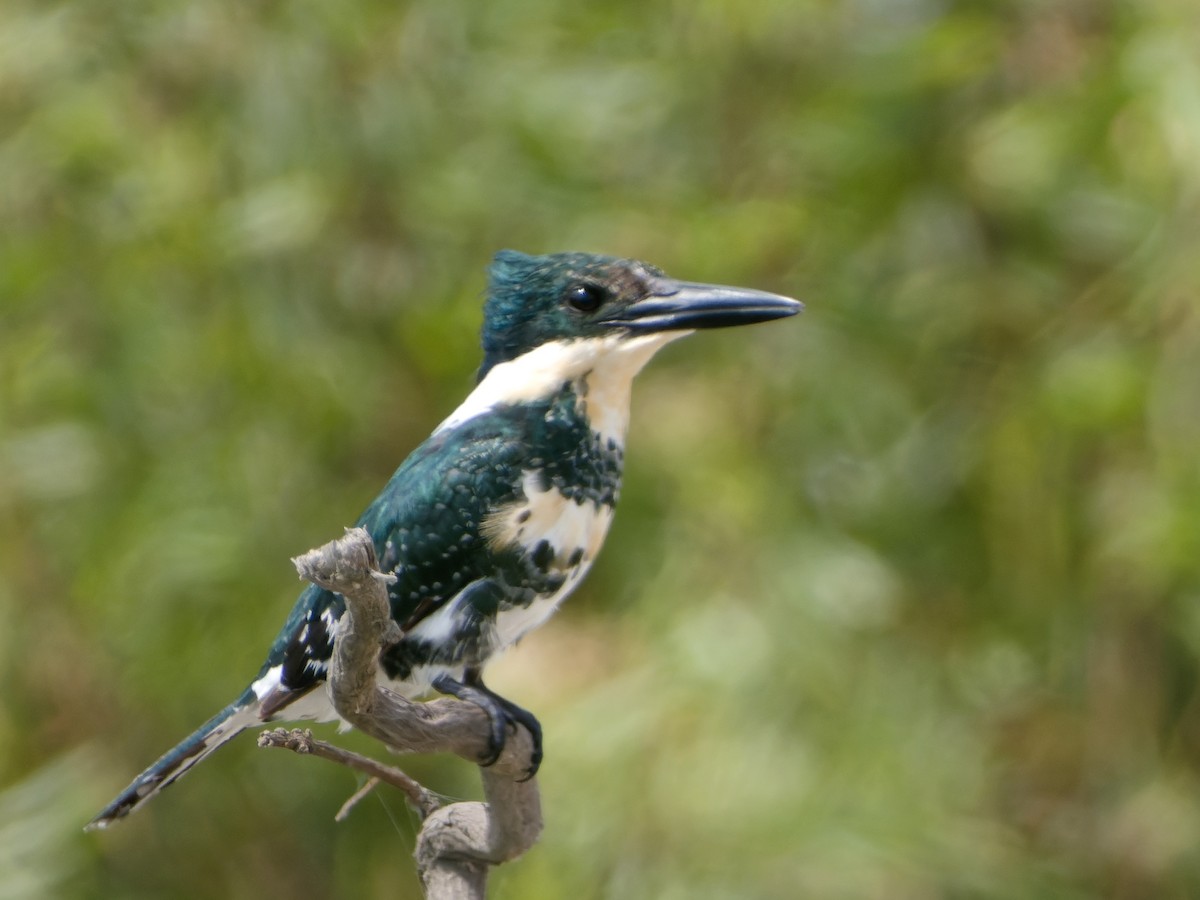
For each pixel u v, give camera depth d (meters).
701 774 10.11
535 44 11.65
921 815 10.25
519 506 7.11
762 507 10.84
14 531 11.42
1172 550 10.30
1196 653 10.95
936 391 11.51
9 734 11.43
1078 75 11.23
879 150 11.50
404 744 6.07
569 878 10.27
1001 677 11.44
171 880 11.67
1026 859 10.94
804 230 11.37
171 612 11.33
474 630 7.11
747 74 11.69
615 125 11.52
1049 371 10.93
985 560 11.42
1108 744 11.31
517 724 6.34
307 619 7.22
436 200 11.25
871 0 11.94
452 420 7.45
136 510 11.16
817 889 9.98
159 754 11.48
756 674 10.32
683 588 10.72
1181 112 10.12
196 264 11.34
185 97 11.67
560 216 11.24
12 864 11.07
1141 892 11.29
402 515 7.10
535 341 7.39
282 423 11.29
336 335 11.34
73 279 11.48
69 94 11.48
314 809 11.86
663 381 11.49
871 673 10.66
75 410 11.41
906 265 11.70
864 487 11.38
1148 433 10.80
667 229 11.15
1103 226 11.28
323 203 11.07
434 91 11.52
